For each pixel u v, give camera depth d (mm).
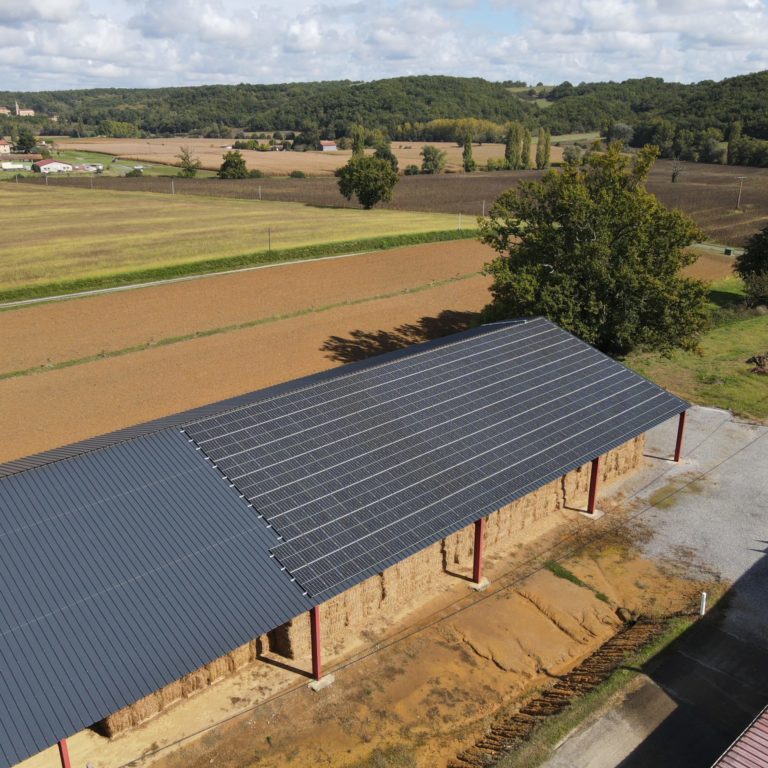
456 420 23562
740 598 21234
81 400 35875
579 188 37656
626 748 15789
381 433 22062
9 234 76625
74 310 50406
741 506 26438
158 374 39719
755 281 54594
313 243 72375
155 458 19266
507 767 15141
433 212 102938
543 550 23750
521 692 17797
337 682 17766
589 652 19391
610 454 27703
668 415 27141
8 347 42750
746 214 101688
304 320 50594
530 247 39406
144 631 14695
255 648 18453
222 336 46531
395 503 19484
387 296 57344
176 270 60938
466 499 20266
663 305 36281
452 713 17000
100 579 15609
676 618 20094
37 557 15836
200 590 15820
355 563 17344
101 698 13328
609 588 21875
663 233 37656
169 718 16609
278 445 20547
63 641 14188
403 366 25750
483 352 28125
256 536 17453
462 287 60750
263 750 15828
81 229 80562
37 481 17891
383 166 105062
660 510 26219
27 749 12312
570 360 29250
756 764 13555
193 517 17641
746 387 37938
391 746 15984
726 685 17688
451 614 20500
